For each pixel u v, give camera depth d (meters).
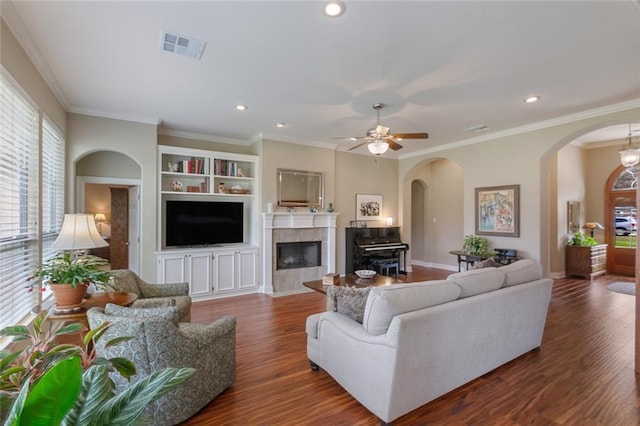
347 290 2.54
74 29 2.38
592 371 2.67
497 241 5.36
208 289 4.98
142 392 0.89
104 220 7.51
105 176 4.61
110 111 4.20
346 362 2.26
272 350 3.14
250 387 2.47
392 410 1.94
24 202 2.64
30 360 1.33
